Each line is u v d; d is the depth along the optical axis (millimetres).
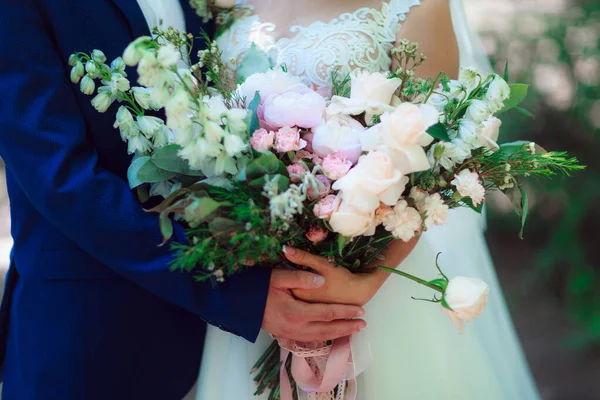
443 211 1562
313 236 1544
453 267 2086
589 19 4809
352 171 1468
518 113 4906
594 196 4750
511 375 2146
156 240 1661
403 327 1919
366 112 1606
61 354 1783
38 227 1852
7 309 1959
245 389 1911
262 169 1495
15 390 1881
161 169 1617
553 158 1687
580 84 4801
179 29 1897
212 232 1485
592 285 4602
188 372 1942
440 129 1512
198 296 1660
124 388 1822
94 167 1692
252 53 1810
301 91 1629
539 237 5016
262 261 1650
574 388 3873
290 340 1758
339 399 1800
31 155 1659
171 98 1435
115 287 1814
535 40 4875
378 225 1622
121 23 1773
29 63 1683
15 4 1679
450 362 1952
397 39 1922
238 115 1496
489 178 1709
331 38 1873
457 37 2174
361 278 1688
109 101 1606
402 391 1897
